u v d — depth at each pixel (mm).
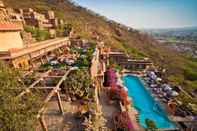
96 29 147000
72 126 18562
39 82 22906
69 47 61688
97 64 46125
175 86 49375
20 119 10258
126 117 26500
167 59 154500
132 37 198375
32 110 11859
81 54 49156
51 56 45938
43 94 19359
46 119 19609
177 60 156750
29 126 10734
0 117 9602
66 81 25141
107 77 43406
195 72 105312
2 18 35062
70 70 29156
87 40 76188
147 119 30531
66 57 44844
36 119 12031
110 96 33094
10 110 9992
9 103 10156
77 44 69562
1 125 9609
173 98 41250
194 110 36312
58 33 79812
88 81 26672
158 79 52250
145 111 35656
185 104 38188
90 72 31672
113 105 31141
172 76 83750
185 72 106312
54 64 37469
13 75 12297
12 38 32312
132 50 125500
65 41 60906
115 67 61094
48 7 155750
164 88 45594
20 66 29375
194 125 30969
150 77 54312
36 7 139000
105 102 32219
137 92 44625
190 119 33031
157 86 47656
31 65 33531
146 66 64938
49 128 18125
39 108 13469
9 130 9711
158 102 39531
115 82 44094
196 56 198875
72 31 88312
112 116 27203
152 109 36594
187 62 153625
